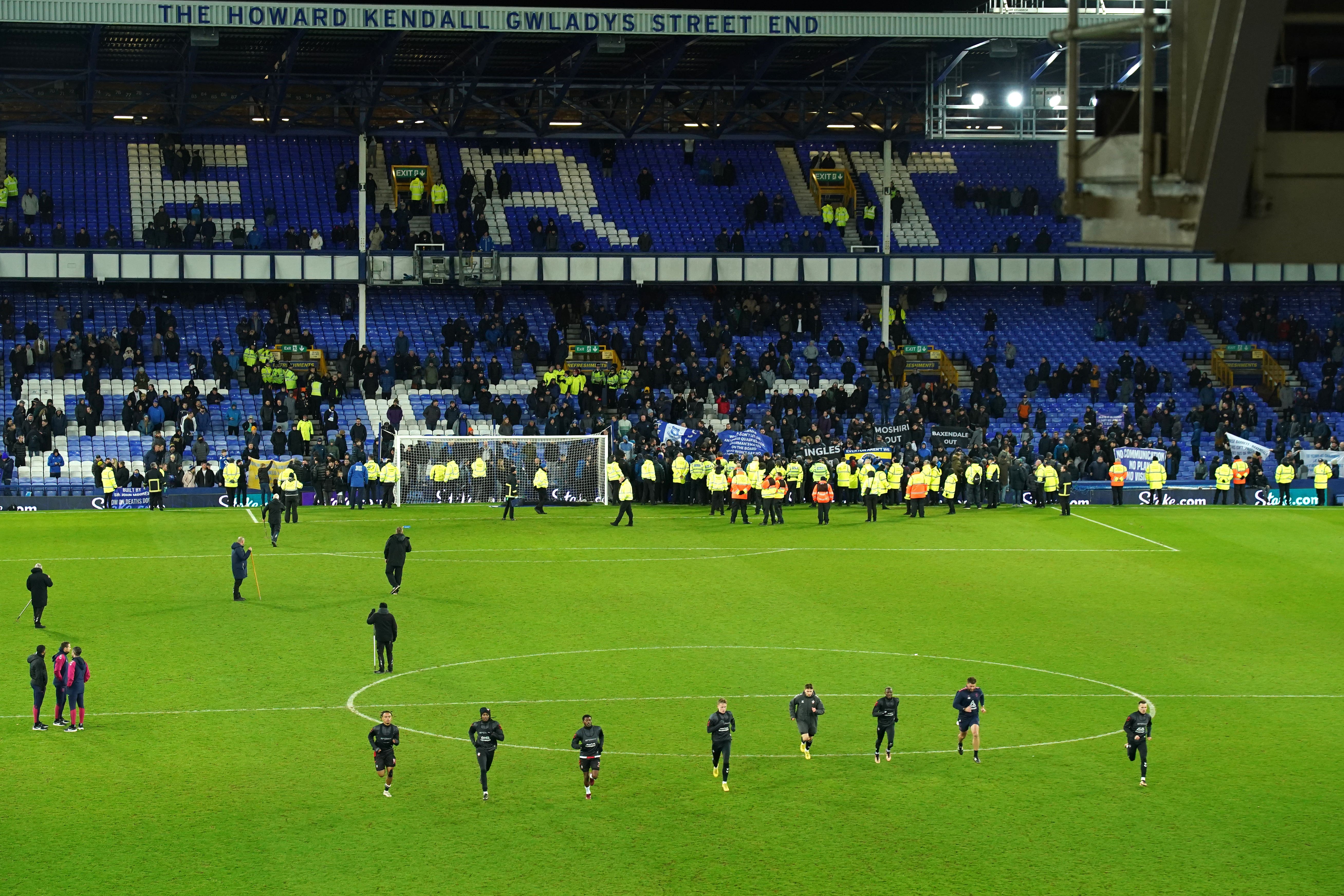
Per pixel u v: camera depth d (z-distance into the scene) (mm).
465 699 37219
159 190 83188
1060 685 39062
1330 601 49812
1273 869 26359
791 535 61750
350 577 52312
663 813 29203
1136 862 26656
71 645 37625
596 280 83125
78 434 72375
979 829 28328
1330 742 34188
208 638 43094
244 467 69375
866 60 77500
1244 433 78875
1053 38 11867
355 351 78750
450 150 89375
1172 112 10867
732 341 84812
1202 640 44094
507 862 26562
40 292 80812
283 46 75812
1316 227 10695
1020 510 69688
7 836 27656
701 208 88812
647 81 84938
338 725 34969
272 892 25094
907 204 90188
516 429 76625
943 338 86938
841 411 78125
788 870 26203
